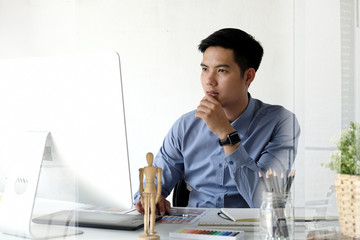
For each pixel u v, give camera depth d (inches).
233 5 104.7
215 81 82.0
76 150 52.1
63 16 126.0
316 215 56.1
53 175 53.7
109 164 51.0
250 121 80.6
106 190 51.8
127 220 56.4
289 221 45.4
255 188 72.6
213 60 82.6
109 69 49.6
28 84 53.1
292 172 65.3
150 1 109.1
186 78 107.7
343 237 50.3
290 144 78.0
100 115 50.6
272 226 45.2
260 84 101.9
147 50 109.7
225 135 74.1
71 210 56.9
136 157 109.8
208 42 83.2
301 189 63.5
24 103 53.4
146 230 47.6
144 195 48.0
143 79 110.0
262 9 103.0
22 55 130.3
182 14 108.1
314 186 56.6
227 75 81.7
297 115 65.3
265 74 101.8
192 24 107.5
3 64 54.3
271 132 79.7
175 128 81.7
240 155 73.1
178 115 108.1
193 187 80.2
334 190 55.2
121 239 48.8
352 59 59.0
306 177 57.2
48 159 53.6
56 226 54.6
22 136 53.4
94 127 51.1
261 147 79.7
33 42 129.3
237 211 60.1
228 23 105.2
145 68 109.9
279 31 101.7
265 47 102.3
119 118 49.9
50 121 52.4
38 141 51.8
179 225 55.1
